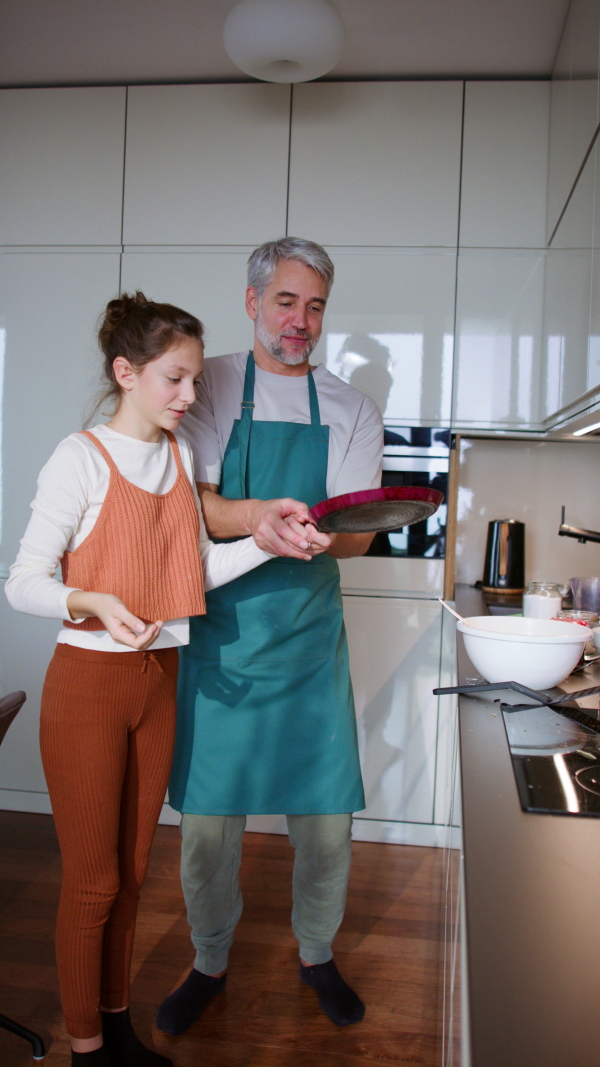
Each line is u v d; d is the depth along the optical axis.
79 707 1.38
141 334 1.38
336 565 1.83
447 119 2.65
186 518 1.50
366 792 2.77
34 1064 1.61
